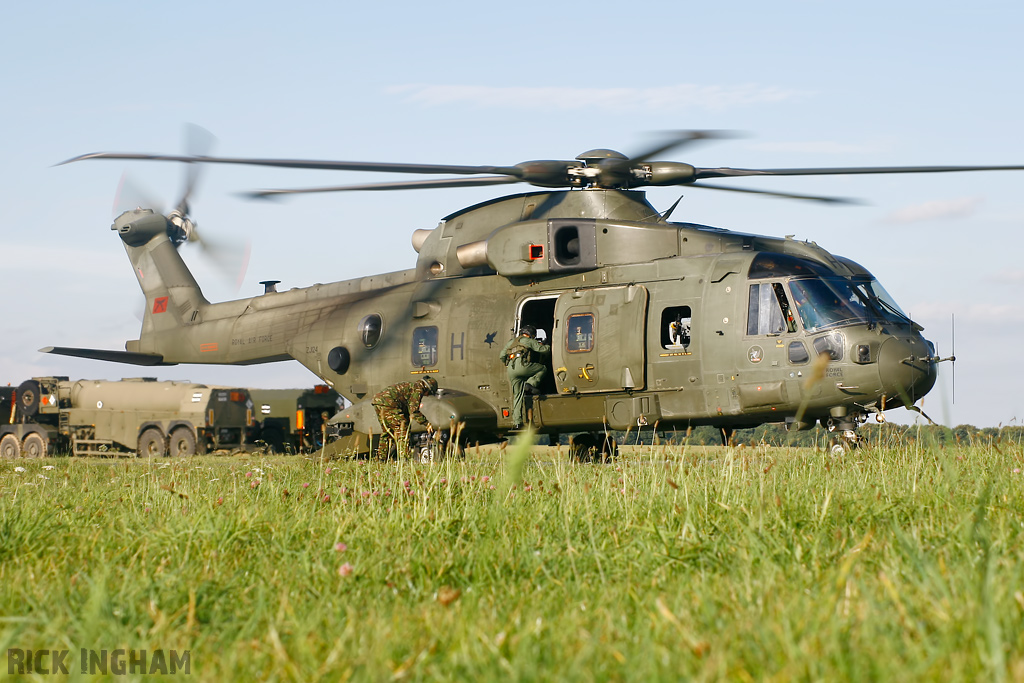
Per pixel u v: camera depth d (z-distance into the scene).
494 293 41.88
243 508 16.16
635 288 37.25
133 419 63.22
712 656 6.71
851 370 33.25
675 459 21.34
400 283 47.47
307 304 52.69
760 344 34.53
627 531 14.23
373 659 7.47
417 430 40.78
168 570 12.55
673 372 36.25
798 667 6.39
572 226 38.84
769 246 37.16
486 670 7.13
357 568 11.81
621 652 7.52
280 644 7.93
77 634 8.85
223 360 58.22
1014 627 7.43
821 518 13.48
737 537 12.89
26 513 16.89
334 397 61.72
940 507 14.75
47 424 69.06
